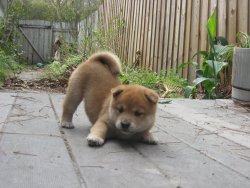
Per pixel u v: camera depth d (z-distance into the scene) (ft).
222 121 3.97
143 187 2.00
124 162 2.39
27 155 2.39
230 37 5.90
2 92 5.09
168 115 4.12
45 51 15.85
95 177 2.09
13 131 2.98
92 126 3.14
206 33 6.41
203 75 5.99
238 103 4.98
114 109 2.78
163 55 8.00
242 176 2.29
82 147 2.67
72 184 1.97
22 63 13.32
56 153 2.49
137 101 2.73
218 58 5.87
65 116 3.26
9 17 10.95
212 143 3.05
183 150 2.78
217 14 6.20
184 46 7.09
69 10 10.53
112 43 11.11
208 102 5.09
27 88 6.46
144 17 9.23
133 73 7.69
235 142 3.13
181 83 6.65
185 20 7.05
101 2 12.44
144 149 2.74
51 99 4.66
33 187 1.89
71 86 3.25
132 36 10.16
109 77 3.23
